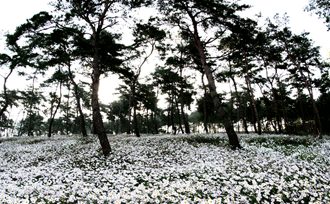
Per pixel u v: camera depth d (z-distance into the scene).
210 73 11.98
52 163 7.95
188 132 20.48
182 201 3.67
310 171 5.29
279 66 23.94
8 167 7.67
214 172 5.29
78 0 10.38
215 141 12.95
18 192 4.45
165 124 56.97
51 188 4.59
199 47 12.62
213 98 11.62
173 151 9.84
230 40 15.59
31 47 14.64
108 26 11.12
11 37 13.41
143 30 14.96
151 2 11.32
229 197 3.86
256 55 19.52
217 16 12.47
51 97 30.02
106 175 5.67
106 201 3.93
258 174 4.91
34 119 50.25
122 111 51.03
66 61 18.70
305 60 21.64
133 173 5.69
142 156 8.47
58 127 61.69
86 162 8.16
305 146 11.40
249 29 12.92
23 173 6.14
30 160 9.19
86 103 40.25
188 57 20.34
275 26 19.47
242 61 24.02
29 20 11.18
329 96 31.56
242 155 8.17
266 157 7.56
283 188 4.30
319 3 13.56
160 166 6.95
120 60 18.06
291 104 36.19
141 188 4.34
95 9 10.91
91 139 16.25
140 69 20.30
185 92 32.62
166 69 28.28
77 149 11.49
